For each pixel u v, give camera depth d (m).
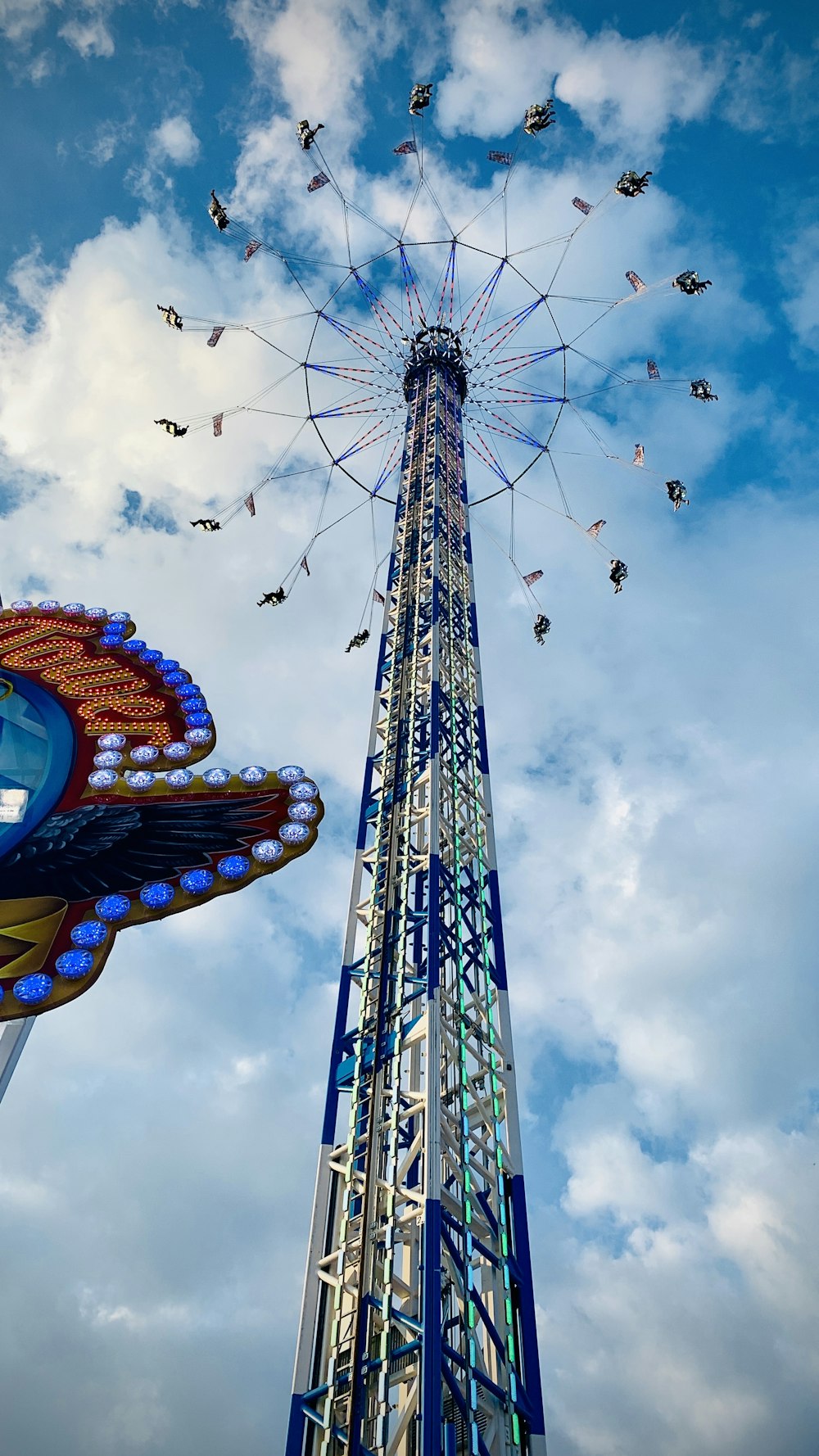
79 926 46.31
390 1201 30.12
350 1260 30.03
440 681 51.47
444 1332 28.36
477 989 38.72
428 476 70.81
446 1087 35.56
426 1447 23.78
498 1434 26.69
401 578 60.38
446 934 40.34
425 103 71.50
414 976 37.12
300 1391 27.03
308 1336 28.22
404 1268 30.91
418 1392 26.45
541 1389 27.48
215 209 70.81
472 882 43.22
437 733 46.47
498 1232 31.20
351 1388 25.67
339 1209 31.31
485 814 46.31
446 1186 32.25
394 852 41.56
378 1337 28.30
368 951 38.78
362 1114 33.19
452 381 84.44
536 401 82.19
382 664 55.16
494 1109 34.78
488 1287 31.41
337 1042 36.28
